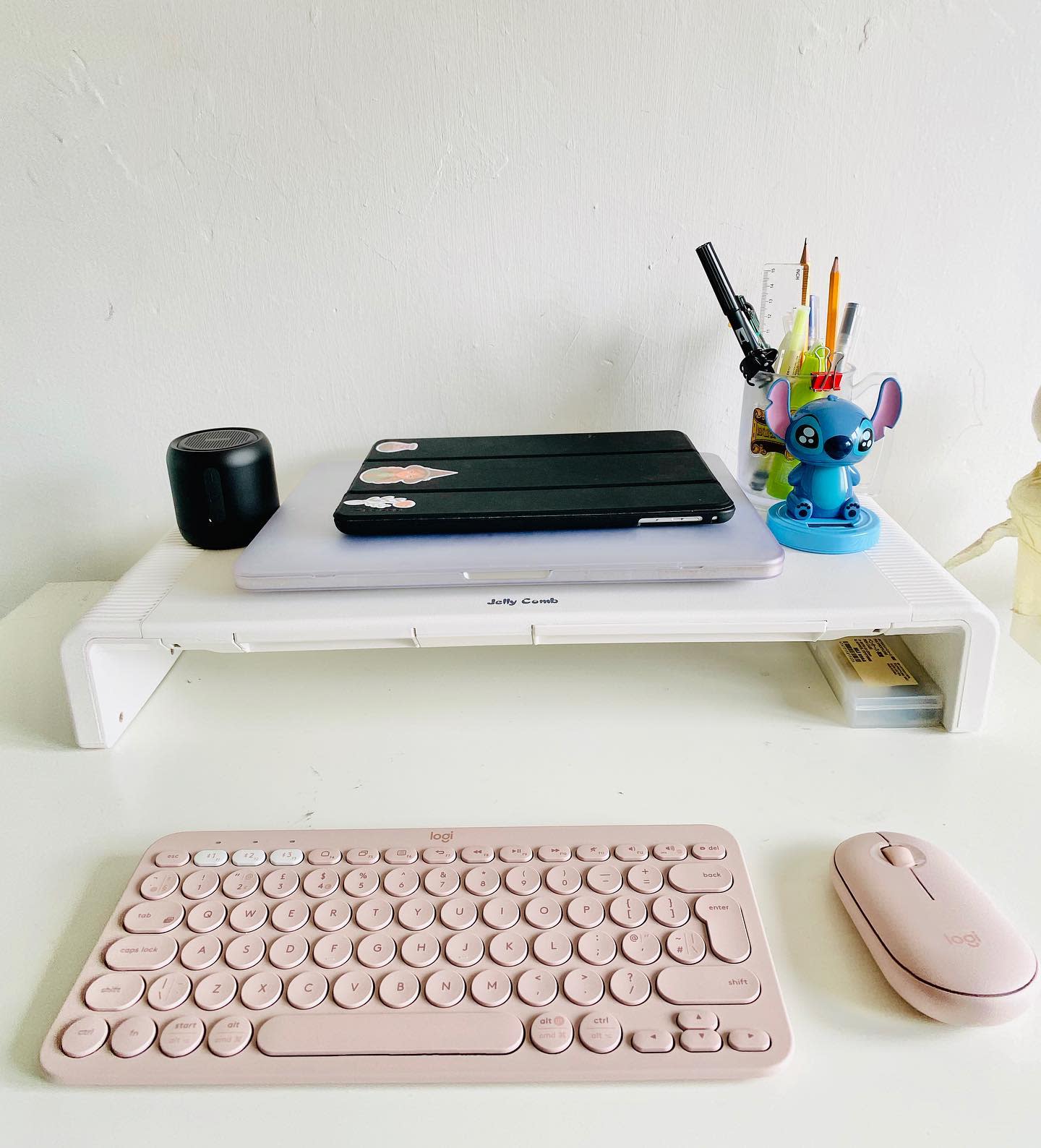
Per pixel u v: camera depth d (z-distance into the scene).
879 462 0.68
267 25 0.60
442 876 0.42
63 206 0.64
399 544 0.54
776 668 0.60
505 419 0.71
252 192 0.64
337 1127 0.32
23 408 0.71
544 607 0.51
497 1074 0.33
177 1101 0.33
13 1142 0.32
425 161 0.63
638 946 0.38
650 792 0.48
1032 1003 0.35
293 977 0.37
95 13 0.59
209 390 0.70
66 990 0.38
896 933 0.37
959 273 0.66
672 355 0.69
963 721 0.52
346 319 0.68
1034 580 0.71
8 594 0.78
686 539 0.53
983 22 0.59
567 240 0.66
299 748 0.53
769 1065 0.33
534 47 0.60
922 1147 0.31
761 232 0.65
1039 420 0.64
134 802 0.49
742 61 0.60
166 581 0.56
